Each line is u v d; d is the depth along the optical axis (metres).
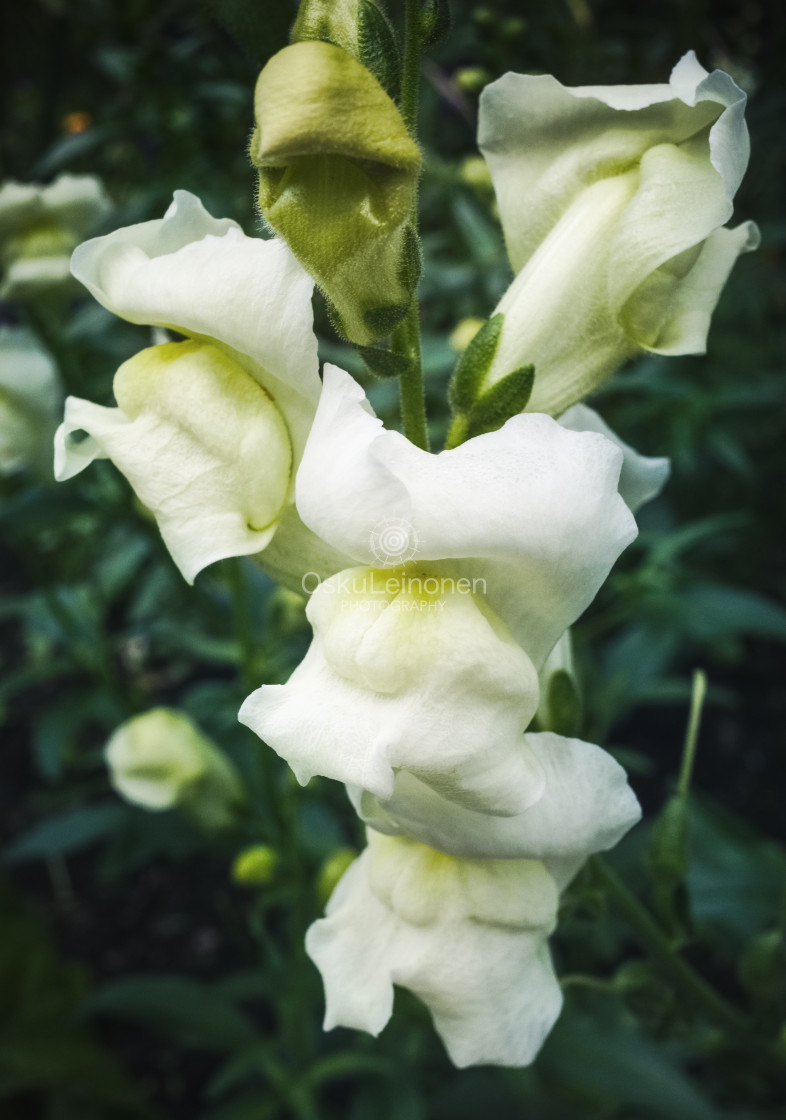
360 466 0.08
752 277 0.44
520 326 0.11
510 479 0.08
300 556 0.10
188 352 0.10
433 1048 0.24
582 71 0.36
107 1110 0.30
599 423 0.13
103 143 0.36
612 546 0.08
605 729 0.21
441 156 0.40
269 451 0.09
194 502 0.09
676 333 0.11
